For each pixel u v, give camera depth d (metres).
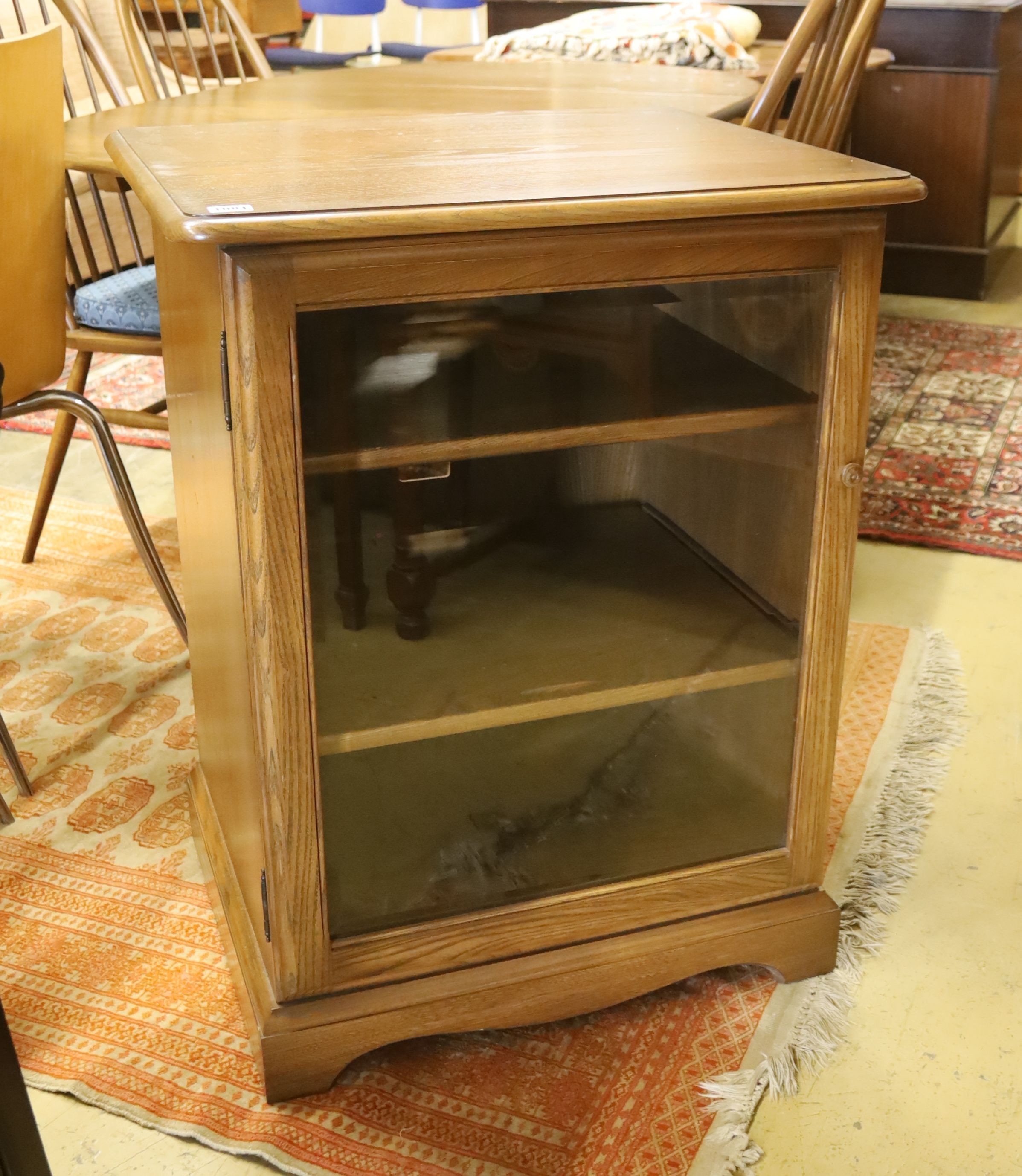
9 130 1.37
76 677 1.78
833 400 1.02
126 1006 1.21
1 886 1.37
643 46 2.97
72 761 1.60
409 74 2.34
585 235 0.91
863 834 1.44
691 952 1.18
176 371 1.12
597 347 0.96
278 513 0.91
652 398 1.00
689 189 0.91
